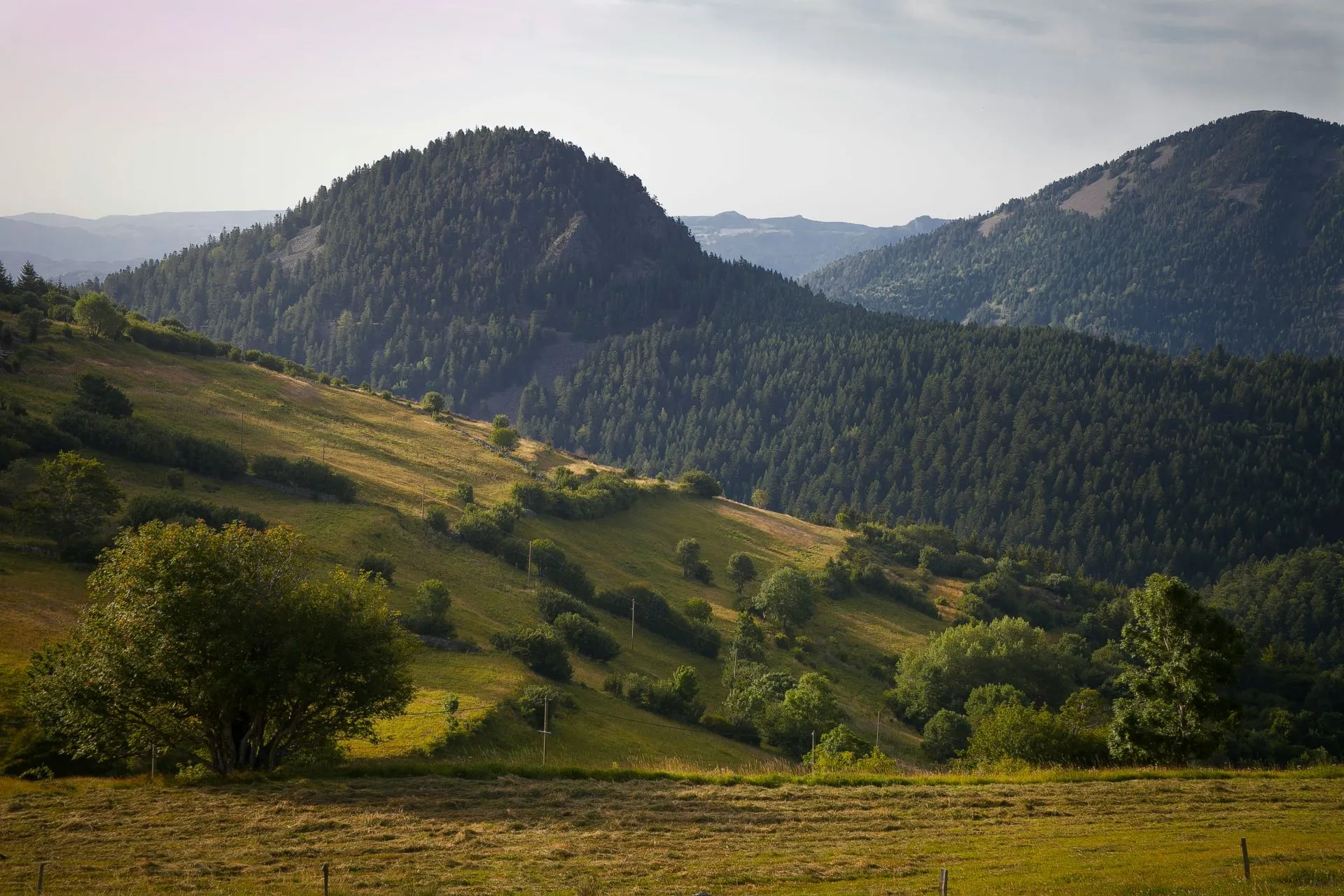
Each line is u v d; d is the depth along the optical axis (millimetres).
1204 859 22547
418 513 108312
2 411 96000
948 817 28672
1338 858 22266
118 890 22094
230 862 24125
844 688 99562
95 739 34969
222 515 82375
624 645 92125
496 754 53062
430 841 25922
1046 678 102812
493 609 86750
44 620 57062
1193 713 37531
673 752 62719
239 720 35906
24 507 71000
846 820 28375
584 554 120125
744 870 23516
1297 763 87250
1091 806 29609
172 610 34094
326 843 25781
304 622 35500
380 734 52094
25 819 27594
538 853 24938
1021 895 20266
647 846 25766
